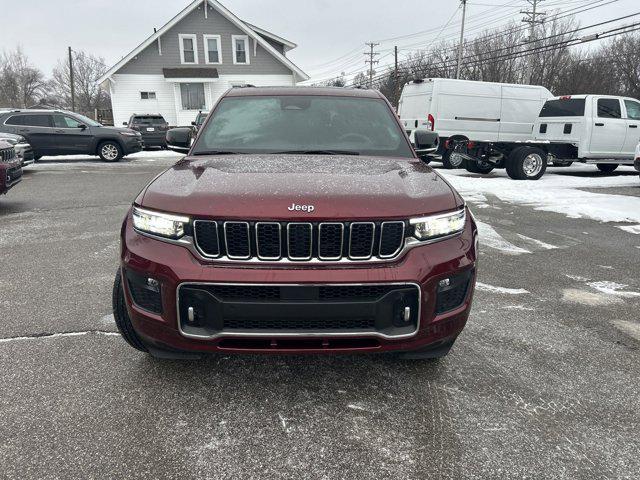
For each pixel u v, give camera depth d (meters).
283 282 2.07
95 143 15.60
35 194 9.09
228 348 2.18
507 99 13.97
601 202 8.44
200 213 2.13
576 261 4.98
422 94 13.71
